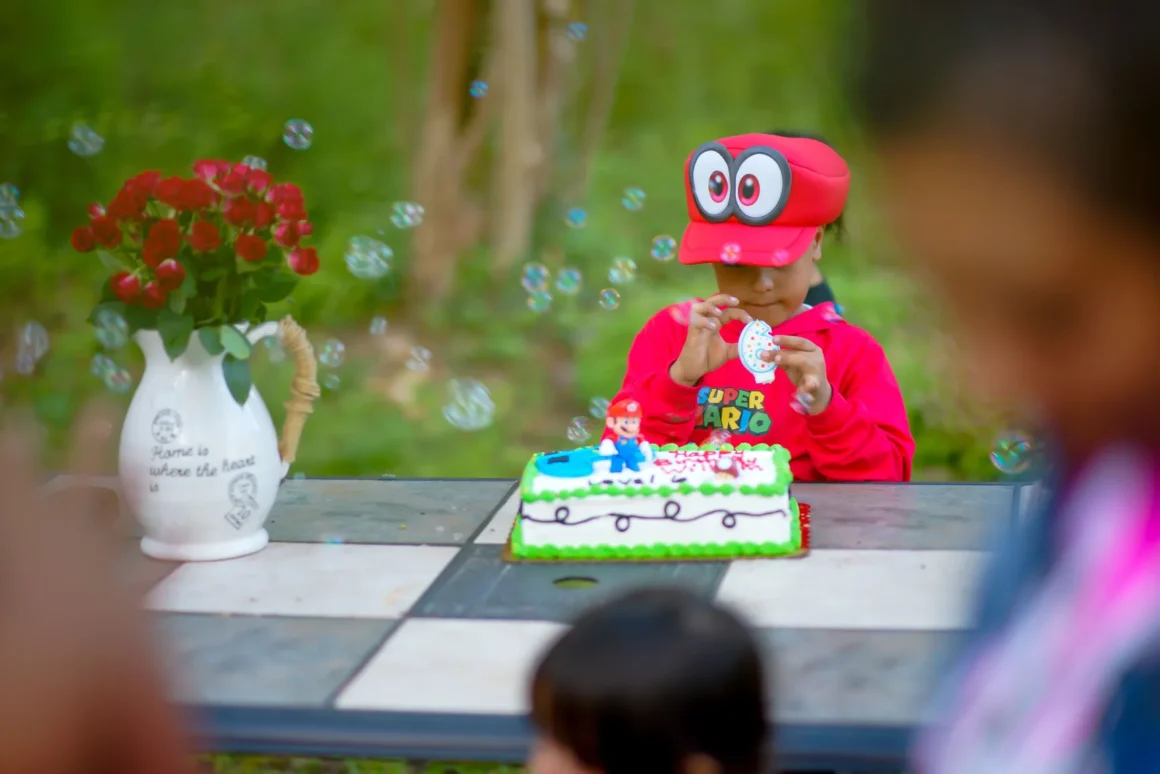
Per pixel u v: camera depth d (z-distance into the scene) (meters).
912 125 0.43
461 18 5.95
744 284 2.16
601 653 0.89
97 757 0.44
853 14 0.45
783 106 8.37
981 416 4.01
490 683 1.19
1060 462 0.60
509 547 1.61
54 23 7.80
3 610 0.44
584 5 6.52
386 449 4.26
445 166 5.96
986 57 0.42
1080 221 0.42
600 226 6.54
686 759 0.87
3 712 0.42
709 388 2.27
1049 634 0.57
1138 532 0.54
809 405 2.04
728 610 0.94
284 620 1.37
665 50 8.75
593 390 4.86
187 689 1.17
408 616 1.37
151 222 1.55
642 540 1.57
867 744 1.06
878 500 1.82
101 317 1.51
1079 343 0.45
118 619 0.45
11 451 0.47
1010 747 0.56
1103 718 0.52
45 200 6.71
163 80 7.79
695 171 2.13
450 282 5.93
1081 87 0.41
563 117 6.76
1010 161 0.42
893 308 5.10
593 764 0.89
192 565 1.56
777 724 1.08
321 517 1.78
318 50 7.98
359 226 6.44
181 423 1.55
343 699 1.16
